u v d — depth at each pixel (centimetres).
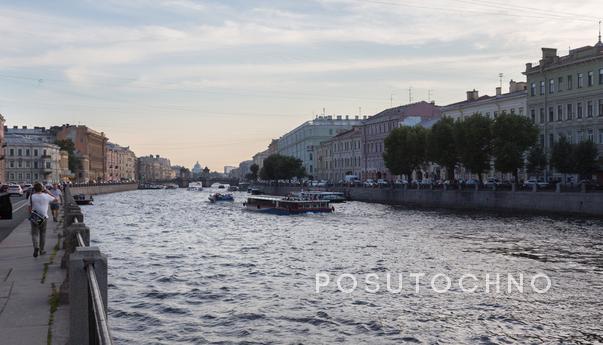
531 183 6366
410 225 5194
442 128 7675
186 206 10050
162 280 2547
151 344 1627
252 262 3080
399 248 3572
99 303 610
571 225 4703
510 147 6419
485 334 1727
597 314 1930
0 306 1138
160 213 7969
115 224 5934
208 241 4206
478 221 5375
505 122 6581
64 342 910
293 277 2616
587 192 5381
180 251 3588
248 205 9094
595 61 6988
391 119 11894
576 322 1844
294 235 4591
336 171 15312
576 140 7281
